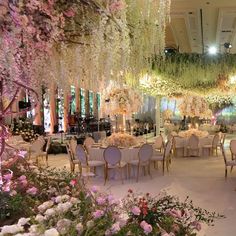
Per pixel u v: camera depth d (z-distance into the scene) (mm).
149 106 23156
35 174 3631
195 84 9234
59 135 13484
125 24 2074
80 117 14242
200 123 19516
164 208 2398
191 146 10859
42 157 10273
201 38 13070
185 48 14977
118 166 7168
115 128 12352
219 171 8305
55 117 12578
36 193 3070
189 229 2432
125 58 2148
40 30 1777
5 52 1588
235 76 8633
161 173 8117
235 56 8453
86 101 12242
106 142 8336
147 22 2354
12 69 1627
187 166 9141
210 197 5777
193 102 14703
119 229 1896
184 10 9883
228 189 6344
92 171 7875
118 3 2006
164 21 2373
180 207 2568
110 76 2311
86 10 1950
